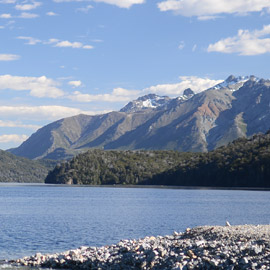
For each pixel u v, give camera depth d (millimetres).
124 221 88375
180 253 39469
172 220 90438
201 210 119500
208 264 36781
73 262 42938
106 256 42750
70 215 104000
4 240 61938
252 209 122562
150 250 41281
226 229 45812
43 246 57344
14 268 42656
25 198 193000
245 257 36344
